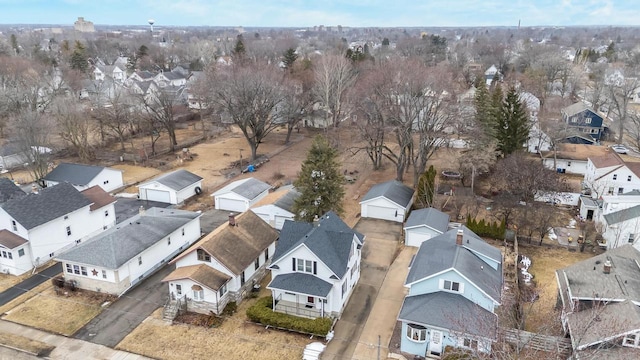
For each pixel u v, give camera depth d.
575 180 62.69
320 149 44.22
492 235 45.16
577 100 107.00
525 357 25.86
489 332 26.45
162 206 54.12
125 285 36.09
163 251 40.53
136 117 77.25
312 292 31.08
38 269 39.88
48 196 42.66
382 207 50.41
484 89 69.94
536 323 32.00
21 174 64.81
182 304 33.31
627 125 78.50
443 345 28.09
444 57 165.12
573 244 44.25
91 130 75.75
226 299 34.03
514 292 35.22
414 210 50.50
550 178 49.91
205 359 28.61
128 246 36.94
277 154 76.50
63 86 95.94
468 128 58.47
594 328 26.05
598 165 56.38
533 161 55.00
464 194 55.19
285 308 32.78
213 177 64.50
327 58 84.44
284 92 76.25
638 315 26.34
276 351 29.33
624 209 43.81
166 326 31.89
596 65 136.75
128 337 30.77
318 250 32.38
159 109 79.38
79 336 30.86
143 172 66.88
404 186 55.00
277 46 179.50
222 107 76.38
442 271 29.58
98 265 35.06
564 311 29.61
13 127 61.22
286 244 34.66
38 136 59.75
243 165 69.38
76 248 36.69
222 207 53.38
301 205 44.50
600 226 46.50
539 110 83.38
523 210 46.38
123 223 41.72
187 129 94.88
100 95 85.69
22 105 80.25
